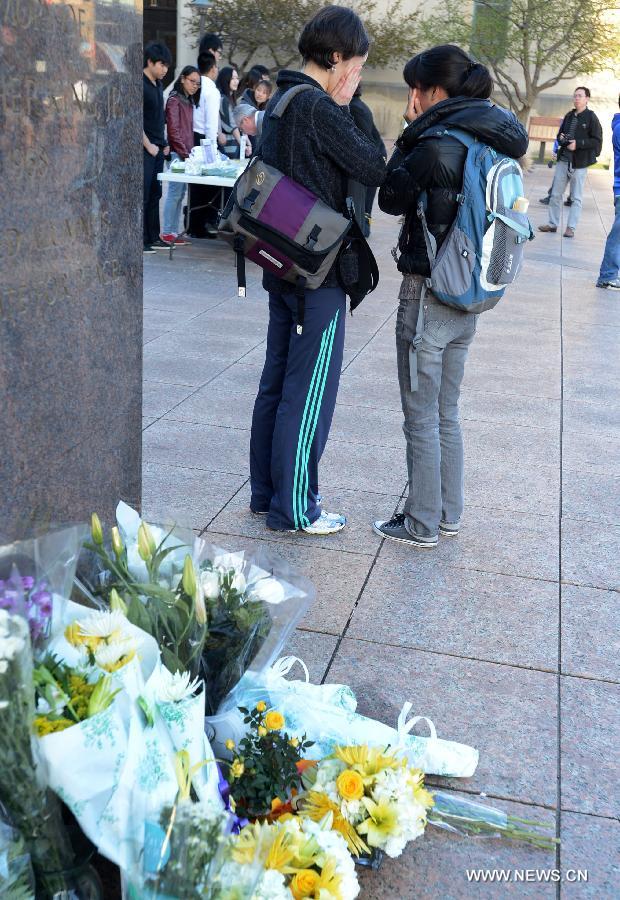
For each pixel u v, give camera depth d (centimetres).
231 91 1271
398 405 589
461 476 413
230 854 192
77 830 205
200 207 1148
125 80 291
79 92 266
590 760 284
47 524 244
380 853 242
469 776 272
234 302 844
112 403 311
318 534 414
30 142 246
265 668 258
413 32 2830
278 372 409
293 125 359
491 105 357
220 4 2767
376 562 394
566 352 742
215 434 522
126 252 306
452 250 355
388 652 331
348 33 359
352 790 232
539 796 268
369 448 516
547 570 395
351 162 356
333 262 376
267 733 242
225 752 249
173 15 2853
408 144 362
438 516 404
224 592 257
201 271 973
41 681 200
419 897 232
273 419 413
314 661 323
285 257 363
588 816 262
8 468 258
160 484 454
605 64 2611
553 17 2494
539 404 609
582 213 1617
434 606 362
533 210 1630
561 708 306
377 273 388
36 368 263
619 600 375
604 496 471
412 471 400
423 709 301
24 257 250
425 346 375
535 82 2602
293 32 2836
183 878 186
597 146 1314
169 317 778
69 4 255
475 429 555
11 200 242
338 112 357
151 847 189
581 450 532
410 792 235
